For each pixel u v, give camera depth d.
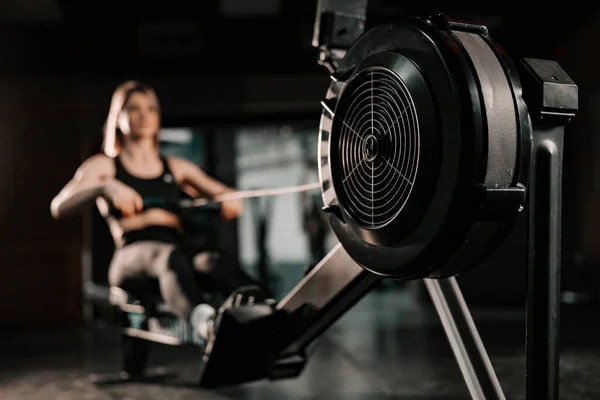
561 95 1.45
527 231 1.48
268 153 9.23
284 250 10.41
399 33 1.51
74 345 5.08
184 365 3.96
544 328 1.45
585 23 6.66
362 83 1.61
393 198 1.50
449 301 1.92
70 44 6.49
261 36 6.66
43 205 6.45
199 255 3.04
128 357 3.43
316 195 9.58
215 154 8.20
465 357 1.86
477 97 1.36
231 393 3.06
